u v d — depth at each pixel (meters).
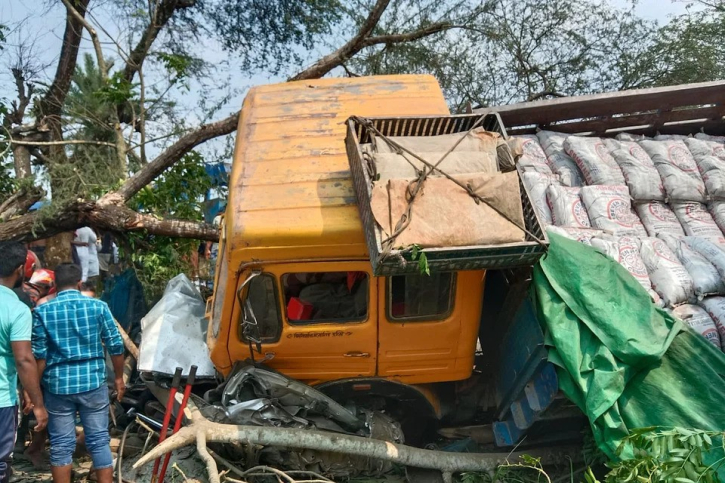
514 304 4.51
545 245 3.64
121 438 5.22
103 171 8.67
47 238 9.02
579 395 3.81
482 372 5.09
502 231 3.64
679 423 3.61
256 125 4.87
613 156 5.13
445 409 4.96
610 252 4.30
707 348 3.77
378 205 3.62
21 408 5.12
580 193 4.84
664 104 5.63
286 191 4.24
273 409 4.37
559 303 3.99
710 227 4.75
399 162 3.87
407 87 5.27
